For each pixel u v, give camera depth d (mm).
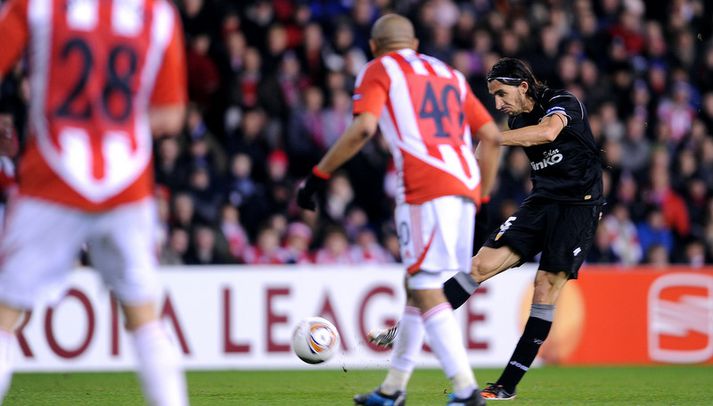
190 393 24047
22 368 32281
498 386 22578
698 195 47219
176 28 13703
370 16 49844
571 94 22828
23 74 39562
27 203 12984
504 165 42938
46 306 32438
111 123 13109
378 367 33656
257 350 33875
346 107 45250
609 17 55219
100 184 12977
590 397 23234
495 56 48406
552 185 22766
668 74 52656
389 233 42062
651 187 46562
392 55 17297
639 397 23328
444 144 16969
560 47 50625
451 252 16828
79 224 13102
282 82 45625
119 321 32906
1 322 13469
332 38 48875
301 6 48375
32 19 12938
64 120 12945
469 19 49906
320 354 22125
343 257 39375
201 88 45594
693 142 49781
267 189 41906
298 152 44562
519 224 22969
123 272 13438
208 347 33625
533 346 22469
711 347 36469
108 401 21969
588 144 22766
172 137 40938
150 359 13562
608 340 35875
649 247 42375
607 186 46000
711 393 24516
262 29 47125
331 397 23016
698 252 44750
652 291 36250
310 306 34125
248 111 44062
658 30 54062
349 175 44344
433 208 16734
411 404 21094
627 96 50500
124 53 13203
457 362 16734
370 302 34344
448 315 16859
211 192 40969
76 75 12984
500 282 35219
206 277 33719
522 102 22844
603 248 42438
